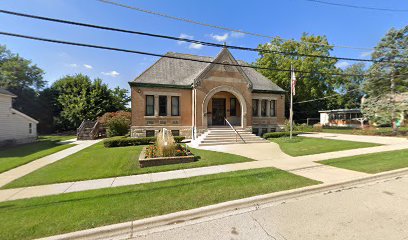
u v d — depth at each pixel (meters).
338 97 42.12
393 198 4.97
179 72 18.70
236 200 4.75
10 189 5.88
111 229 3.65
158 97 17.08
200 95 16.30
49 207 4.49
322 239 3.29
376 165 7.84
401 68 18.56
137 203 4.65
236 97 18.72
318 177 6.50
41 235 3.44
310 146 12.95
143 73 17.52
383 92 19.67
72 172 7.61
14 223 3.80
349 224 3.75
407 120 20.19
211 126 17.77
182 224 3.92
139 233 3.64
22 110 32.34
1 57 35.72
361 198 5.00
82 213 4.18
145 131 16.72
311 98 32.59
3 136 17.08
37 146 15.67
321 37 29.14
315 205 4.64
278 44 29.73
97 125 22.91
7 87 32.81
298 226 3.73
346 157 9.52
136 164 8.63
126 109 39.94
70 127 31.92
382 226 3.66
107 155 10.75
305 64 27.47
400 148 11.63
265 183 5.93
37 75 39.44
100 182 6.41
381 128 23.62
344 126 34.34
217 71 16.78
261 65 30.78
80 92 31.55
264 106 20.44
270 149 12.34
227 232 3.59
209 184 5.92
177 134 17.47
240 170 7.51
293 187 5.56
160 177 6.80
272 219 4.03
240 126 17.62
